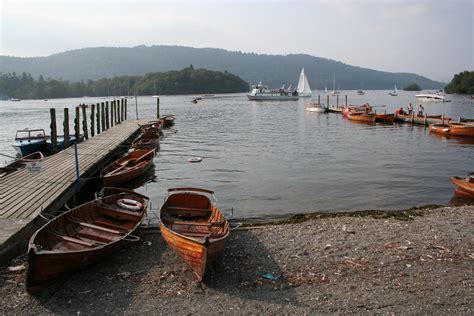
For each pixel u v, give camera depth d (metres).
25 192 15.12
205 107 99.00
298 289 9.59
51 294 9.23
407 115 54.59
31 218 12.11
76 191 17.31
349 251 11.69
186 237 9.89
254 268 10.67
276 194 19.61
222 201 18.50
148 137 35.84
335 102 119.50
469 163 27.20
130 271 10.39
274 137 41.34
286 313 8.62
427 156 29.80
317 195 19.41
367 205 17.84
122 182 21.00
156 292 9.40
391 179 22.50
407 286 9.70
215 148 34.28
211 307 8.81
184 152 32.28
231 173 24.31
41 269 8.95
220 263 10.93
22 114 82.88
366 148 33.56
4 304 8.78
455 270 10.52
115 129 40.66
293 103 113.25
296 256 11.37
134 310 8.68
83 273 10.23
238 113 77.38
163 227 11.06
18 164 22.22
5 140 41.22
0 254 10.25
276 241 12.46
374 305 8.88
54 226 11.20
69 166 20.39
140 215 13.20
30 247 9.01
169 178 23.20
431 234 13.05
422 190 20.31
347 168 25.53
